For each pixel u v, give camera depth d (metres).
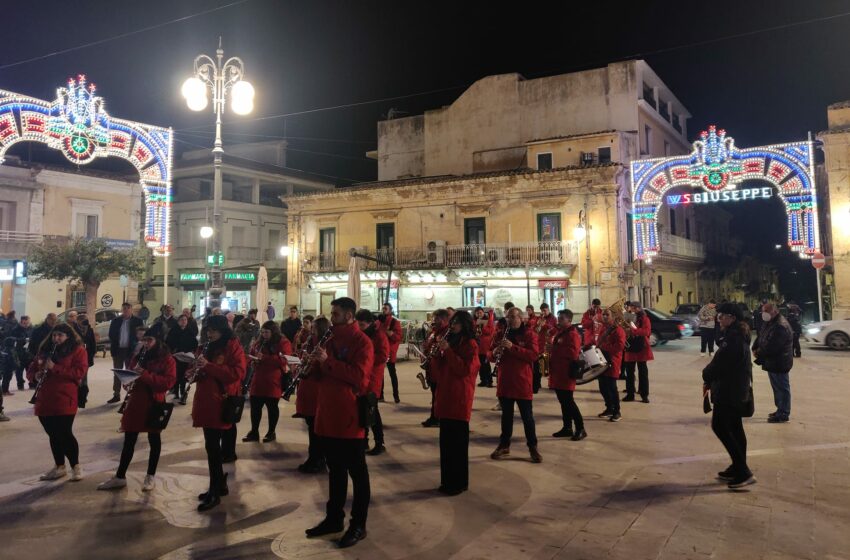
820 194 31.19
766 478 6.12
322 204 31.67
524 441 8.00
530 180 26.97
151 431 6.07
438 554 4.38
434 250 28.14
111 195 32.81
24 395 12.80
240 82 16.50
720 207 44.00
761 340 9.11
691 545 4.46
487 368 13.52
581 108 31.28
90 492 5.99
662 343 24.38
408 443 7.99
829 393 11.47
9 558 4.41
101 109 18.91
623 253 25.98
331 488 4.82
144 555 4.46
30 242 28.83
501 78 33.41
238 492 5.97
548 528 4.86
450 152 34.59
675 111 38.38
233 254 38.91
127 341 11.86
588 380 9.52
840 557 4.24
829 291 32.03
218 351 5.75
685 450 7.36
